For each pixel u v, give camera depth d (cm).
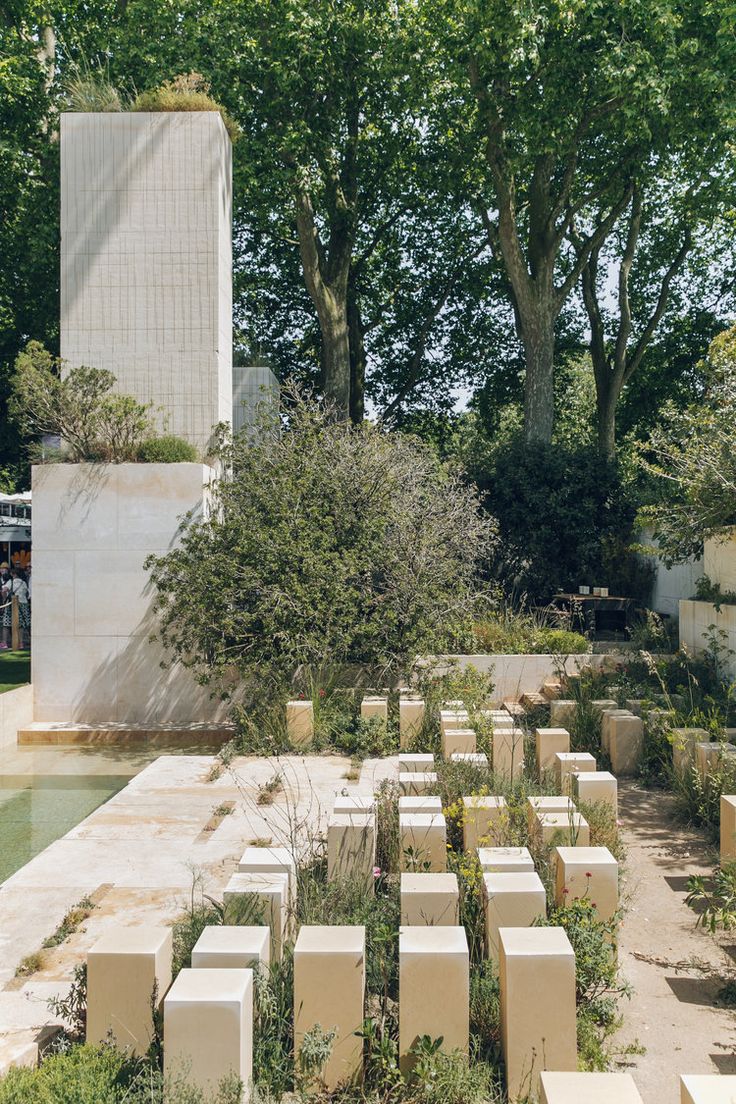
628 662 1189
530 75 1766
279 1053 384
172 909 564
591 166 2172
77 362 1379
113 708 1253
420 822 556
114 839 702
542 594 1702
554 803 614
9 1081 338
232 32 1788
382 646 1145
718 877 552
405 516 1233
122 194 1379
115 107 1427
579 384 3148
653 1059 401
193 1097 325
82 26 2039
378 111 2152
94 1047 372
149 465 1252
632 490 1783
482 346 2669
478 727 902
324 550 1154
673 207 2330
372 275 2620
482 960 452
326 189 2136
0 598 1989
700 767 750
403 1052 383
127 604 1255
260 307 2633
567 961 377
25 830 803
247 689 1166
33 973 485
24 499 1931
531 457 1778
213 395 1370
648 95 1617
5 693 1159
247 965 385
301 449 1273
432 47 1811
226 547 1172
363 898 519
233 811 773
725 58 1589
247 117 1986
